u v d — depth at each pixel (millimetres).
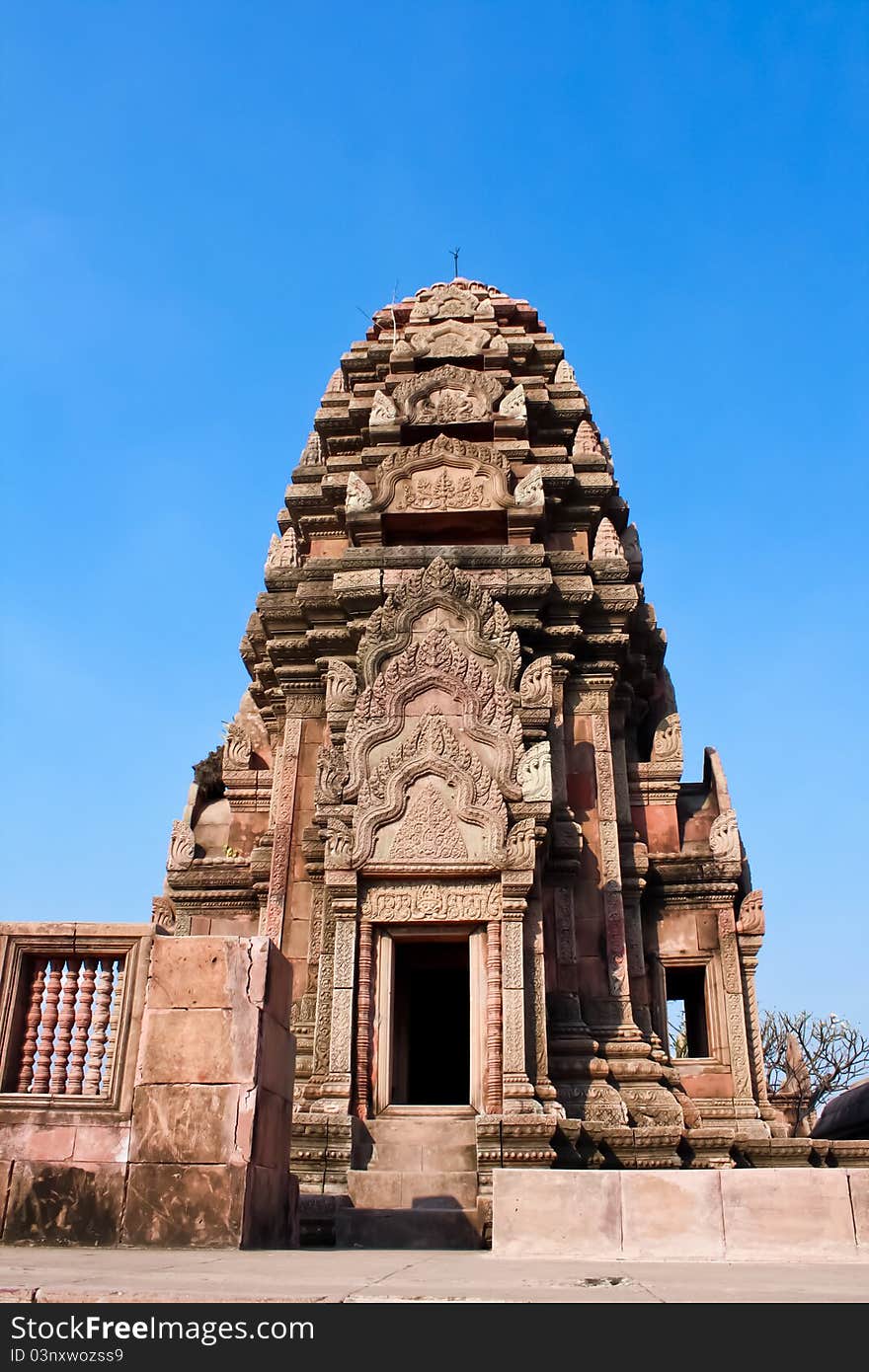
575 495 22938
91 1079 10008
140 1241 9211
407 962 19172
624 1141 15086
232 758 23141
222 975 10219
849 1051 48719
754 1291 5848
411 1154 14852
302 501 23750
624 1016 17875
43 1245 9203
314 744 20484
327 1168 14492
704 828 21562
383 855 16250
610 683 20422
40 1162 9516
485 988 15812
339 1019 15570
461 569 20219
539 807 16281
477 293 26797
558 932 18234
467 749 16812
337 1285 5770
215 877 21906
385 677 17391
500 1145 14180
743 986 19984
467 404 23188
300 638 21125
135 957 10320
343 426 24703
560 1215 9266
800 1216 9109
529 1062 15492
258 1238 9805
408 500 21531
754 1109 19078
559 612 20359
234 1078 9836
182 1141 9609
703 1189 9266
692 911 20578
